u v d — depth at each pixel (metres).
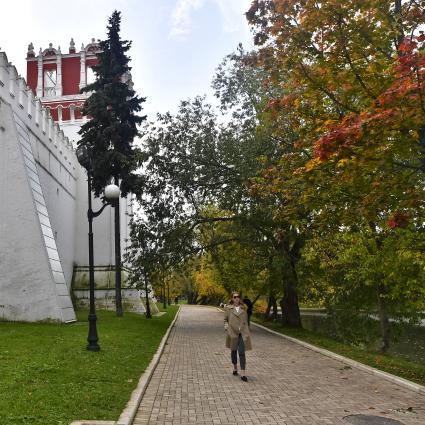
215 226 28.59
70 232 37.56
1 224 21.16
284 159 12.49
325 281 23.88
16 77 24.00
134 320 26.95
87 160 14.99
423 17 10.12
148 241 26.73
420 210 10.39
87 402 7.43
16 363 10.32
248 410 7.94
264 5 11.28
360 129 8.26
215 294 63.59
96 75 30.95
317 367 12.81
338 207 11.84
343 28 10.58
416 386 9.70
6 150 21.92
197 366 12.79
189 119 25.83
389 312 22.61
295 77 11.39
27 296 20.53
